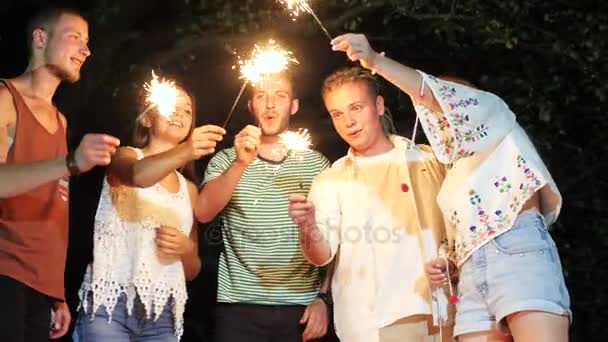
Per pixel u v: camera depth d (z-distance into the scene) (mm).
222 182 4426
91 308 4262
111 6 6680
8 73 6809
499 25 6234
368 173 4453
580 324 6551
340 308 4379
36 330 4082
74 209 6430
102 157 3605
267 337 4613
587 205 6539
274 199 4652
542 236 3762
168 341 4383
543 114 6352
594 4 6512
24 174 3635
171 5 6766
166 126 4504
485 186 3854
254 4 6543
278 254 4609
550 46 6398
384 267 4324
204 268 6402
